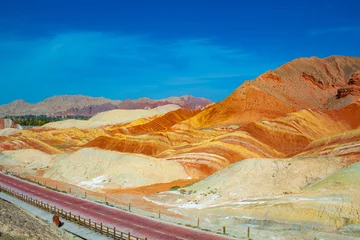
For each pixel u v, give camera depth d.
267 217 39.31
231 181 54.94
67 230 36.16
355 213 36.47
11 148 122.62
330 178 46.72
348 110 125.88
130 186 68.38
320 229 35.41
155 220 39.31
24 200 49.31
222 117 144.25
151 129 160.88
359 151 54.81
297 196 43.56
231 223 39.44
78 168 79.94
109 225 37.75
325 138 72.62
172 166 77.50
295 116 113.69
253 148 92.56
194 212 44.38
